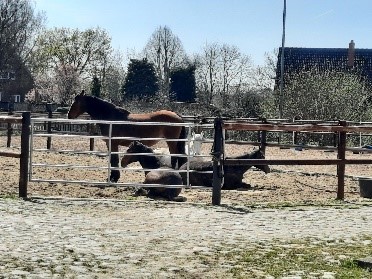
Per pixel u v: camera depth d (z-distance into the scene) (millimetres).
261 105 37562
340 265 6340
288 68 49188
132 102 50844
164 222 8812
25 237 7512
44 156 19656
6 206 9805
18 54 66938
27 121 10883
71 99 67938
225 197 12148
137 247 7082
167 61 76312
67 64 73062
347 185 14789
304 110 33625
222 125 10836
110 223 8633
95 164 17531
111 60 75125
